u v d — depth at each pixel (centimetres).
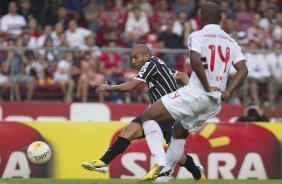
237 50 2477
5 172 3578
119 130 3709
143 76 2708
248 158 3800
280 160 3838
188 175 3647
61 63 5019
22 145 3603
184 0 6034
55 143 3638
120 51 5016
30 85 4984
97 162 2633
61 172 3616
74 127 3669
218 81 2466
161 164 2508
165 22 5650
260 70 5150
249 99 5134
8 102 4906
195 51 2408
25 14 5647
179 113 2494
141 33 5703
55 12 5834
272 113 5091
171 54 5078
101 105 5003
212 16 2488
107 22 5847
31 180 2934
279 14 5984
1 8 5919
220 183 2853
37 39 5309
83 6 6069
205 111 2502
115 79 5028
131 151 3647
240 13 6062
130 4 6053
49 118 4947
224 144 3778
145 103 5072
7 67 4953
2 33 5394
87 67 5044
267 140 3834
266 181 3094
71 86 5031
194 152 3738
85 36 5475
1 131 3594
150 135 2536
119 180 3009
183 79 2888
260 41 5631
